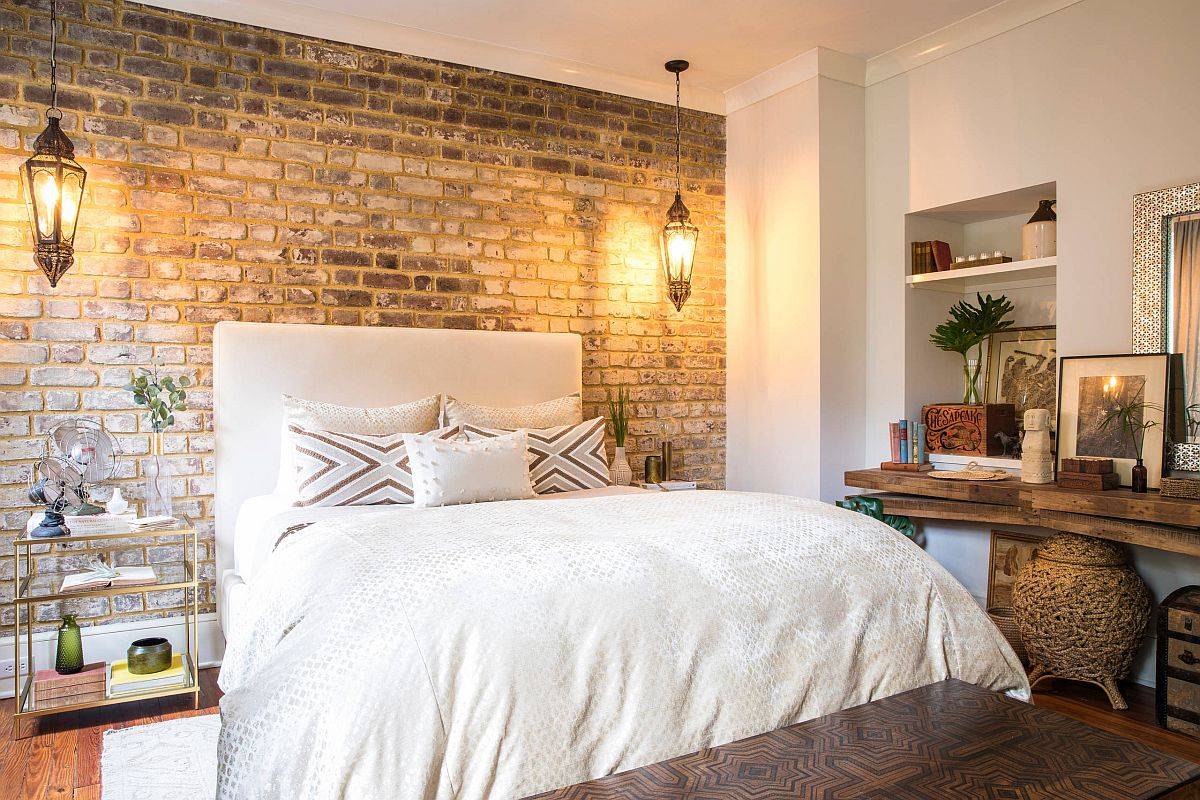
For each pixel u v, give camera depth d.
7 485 3.17
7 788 2.40
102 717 2.97
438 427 3.72
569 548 2.00
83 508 3.08
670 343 4.79
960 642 2.26
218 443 3.48
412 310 4.01
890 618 2.19
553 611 1.79
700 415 4.89
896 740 1.74
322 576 1.94
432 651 1.64
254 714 1.63
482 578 1.83
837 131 4.34
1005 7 3.70
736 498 2.69
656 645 1.83
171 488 3.44
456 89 4.12
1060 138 3.55
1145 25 3.26
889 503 3.83
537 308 4.35
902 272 4.27
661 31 3.99
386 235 3.94
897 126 4.29
